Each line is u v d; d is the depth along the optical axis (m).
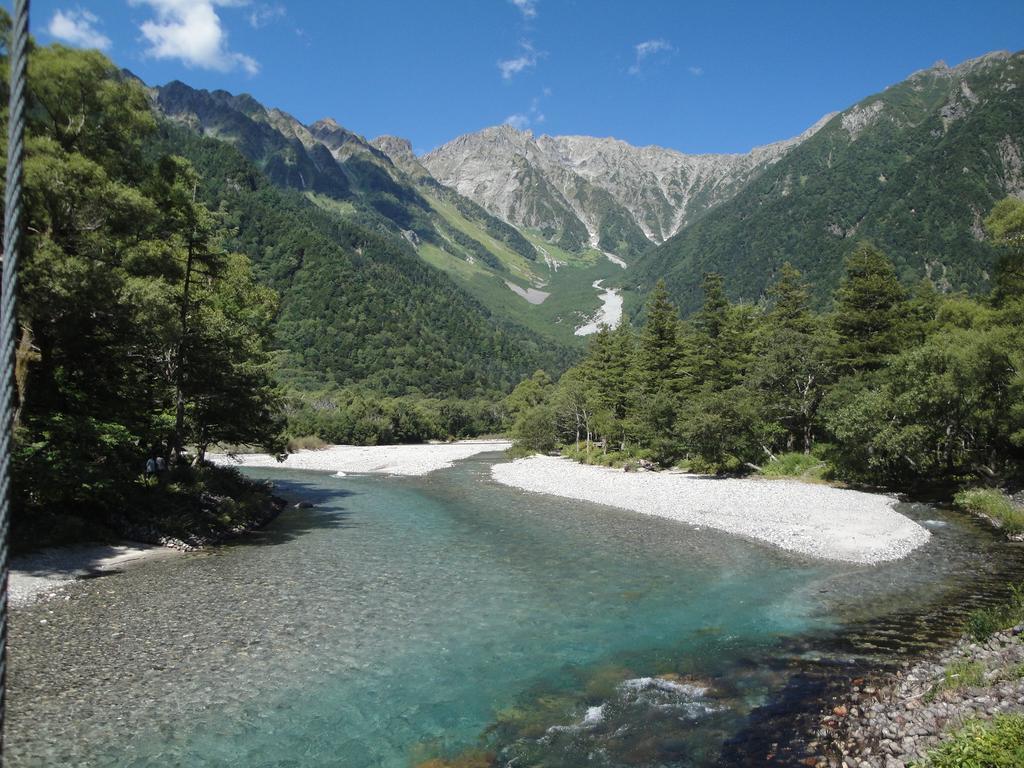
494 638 13.45
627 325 65.81
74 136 23.94
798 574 18.53
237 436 30.72
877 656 11.79
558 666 11.97
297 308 146.38
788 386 42.75
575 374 85.50
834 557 20.36
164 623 14.00
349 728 9.59
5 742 8.92
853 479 37.09
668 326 55.53
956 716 8.41
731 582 17.81
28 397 21.33
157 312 21.03
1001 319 33.47
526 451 71.94
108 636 13.09
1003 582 16.59
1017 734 7.19
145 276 24.81
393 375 134.25
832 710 9.55
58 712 9.84
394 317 158.25
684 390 52.28
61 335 20.97
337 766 8.57
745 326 60.41
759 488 36.12
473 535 25.06
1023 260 35.44
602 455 59.03
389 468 56.66
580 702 10.44
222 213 37.66
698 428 41.88
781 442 46.03
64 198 19.50
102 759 8.60
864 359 41.38
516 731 9.50
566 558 20.95
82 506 21.66
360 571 19.11
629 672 11.64
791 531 24.34
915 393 30.48
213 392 27.53
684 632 13.74
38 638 12.84
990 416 28.23
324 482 45.12
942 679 9.84
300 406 91.00
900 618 14.00
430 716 10.00
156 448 27.31
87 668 11.50
